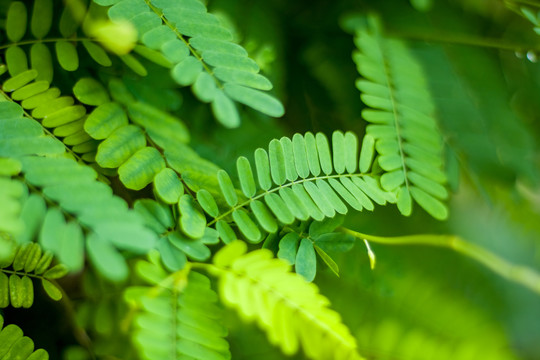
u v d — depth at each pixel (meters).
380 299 0.45
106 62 0.40
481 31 0.51
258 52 0.46
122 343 0.39
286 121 0.47
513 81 0.52
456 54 0.50
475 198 0.52
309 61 0.49
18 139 0.37
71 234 0.34
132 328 0.38
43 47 0.40
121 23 0.38
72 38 0.40
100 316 0.40
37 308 0.40
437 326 0.47
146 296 0.37
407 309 0.46
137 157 0.39
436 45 0.50
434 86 0.49
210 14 0.40
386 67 0.46
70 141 0.39
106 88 0.40
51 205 0.35
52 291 0.38
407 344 0.44
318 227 0.40
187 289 0.37
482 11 0.52
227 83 0.38
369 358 0.44
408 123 0.44
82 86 0.39
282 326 0.38
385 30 0.49
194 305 0.37
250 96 0.38
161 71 0.42
